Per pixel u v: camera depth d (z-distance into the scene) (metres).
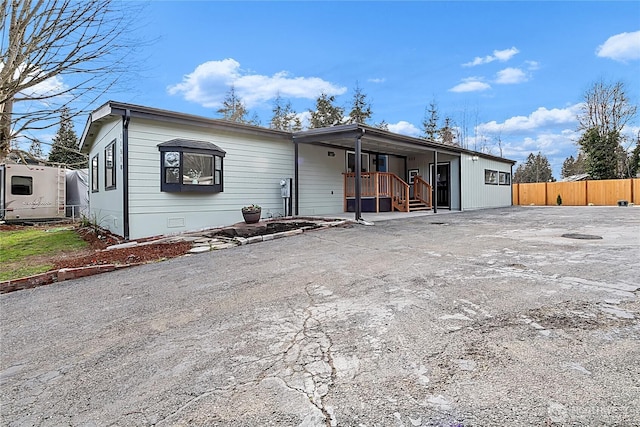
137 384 2.08
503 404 1.70
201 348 2.50
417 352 2.26
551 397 1.73
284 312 3.12
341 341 2.48
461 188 14.62
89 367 2.32
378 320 2.82
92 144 10.97
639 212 12.38
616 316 2.68
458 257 5.02
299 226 9.03
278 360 2.26
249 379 2.05
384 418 1.64
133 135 7.55
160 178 7.95
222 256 5.73
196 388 1.99
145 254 6.02
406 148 12.84
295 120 31.58
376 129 9.78
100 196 9.84
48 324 3.16
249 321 2.96
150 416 1.76
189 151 8.21
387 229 8.21
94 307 3.57
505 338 2.39
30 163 13.79
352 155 13.26
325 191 12.12
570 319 2.66
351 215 11.25
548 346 2.25
